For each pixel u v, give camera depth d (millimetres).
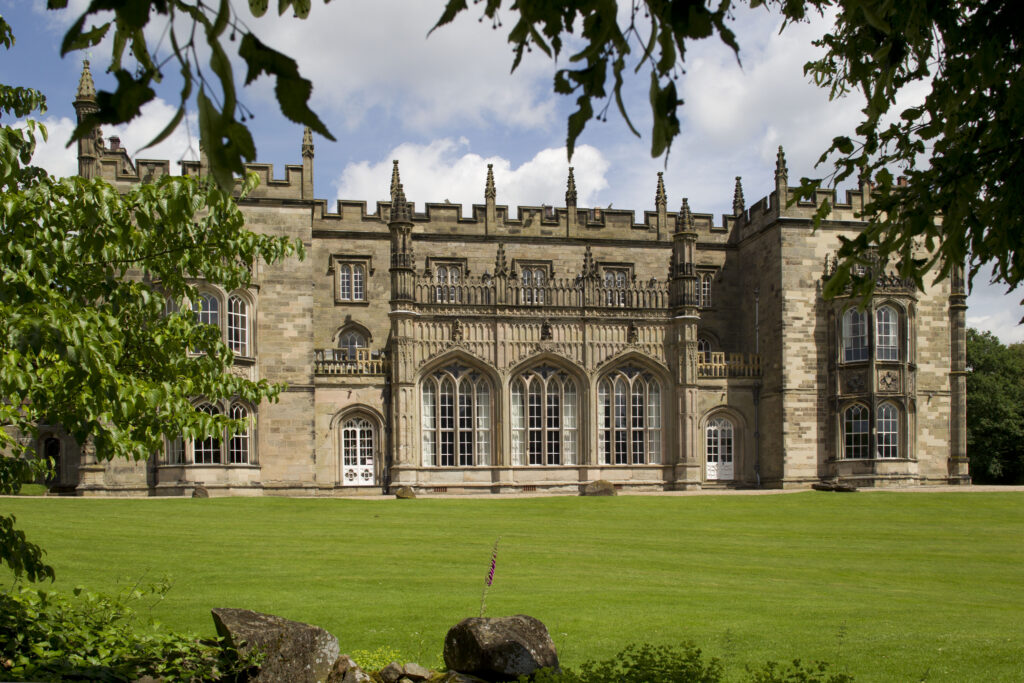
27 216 15164
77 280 16719
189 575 28578
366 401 64312
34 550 15086
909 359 67562
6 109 16031
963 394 69500
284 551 33938
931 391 69000
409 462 62688
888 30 8789
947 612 24578
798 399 67875
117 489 58562
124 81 5242
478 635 14742
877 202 11406
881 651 18719
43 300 14984
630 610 23859
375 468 64188
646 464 66688
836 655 18188
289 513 46062
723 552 36844
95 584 26281
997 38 10555
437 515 46438
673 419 67250
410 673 15273
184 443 58656
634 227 74500
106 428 16984
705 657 18016
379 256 71312
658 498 55156
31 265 14828
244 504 49500
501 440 64562
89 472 58188
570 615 23031
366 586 27250
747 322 73812
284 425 62219
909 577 32281
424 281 64438
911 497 55500
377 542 36812
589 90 6695
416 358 63844
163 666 14320
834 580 31125
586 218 73812
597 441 66188
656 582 29172
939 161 10938
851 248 10906
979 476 92438
